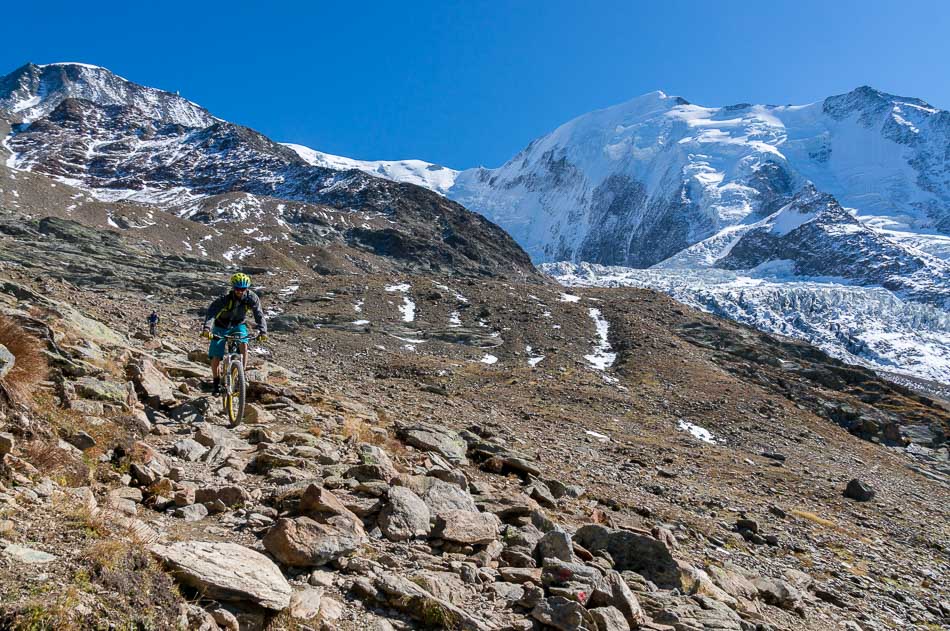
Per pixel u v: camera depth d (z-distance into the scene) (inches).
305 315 3853.3
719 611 334.0
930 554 1043.3
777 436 2370.8
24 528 189.6
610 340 3941.9
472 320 4232.3
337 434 517.3
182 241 7672.2
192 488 300.5
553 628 247.4
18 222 6013.8
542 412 1849.2
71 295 1407.5
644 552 372.2
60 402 347.9
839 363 4352.9
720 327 4539.9
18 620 148.0
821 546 840.9
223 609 193.5
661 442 1785.2
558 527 396.8
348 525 277.0
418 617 229.9
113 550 187.2
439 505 343.6
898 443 2881.4
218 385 468.1
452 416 1067.3
